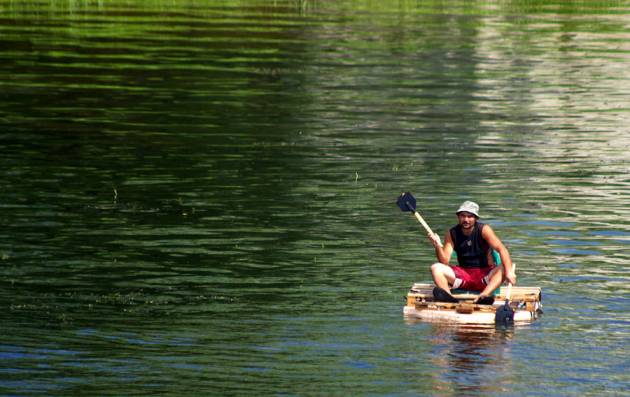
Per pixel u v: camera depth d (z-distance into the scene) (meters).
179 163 46.75
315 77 67.12
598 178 44.75
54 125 53.97
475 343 27.23
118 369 25.47
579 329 28.23
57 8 97.31
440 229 37.47
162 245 35.38
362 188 42.78
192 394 24.11
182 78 66.50
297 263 33.62
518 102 60.84
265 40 80.56
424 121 55.66
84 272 32.66
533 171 45.78
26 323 28.39
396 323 28.66
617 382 24.83
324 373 25.33
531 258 34.16
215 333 27.86
